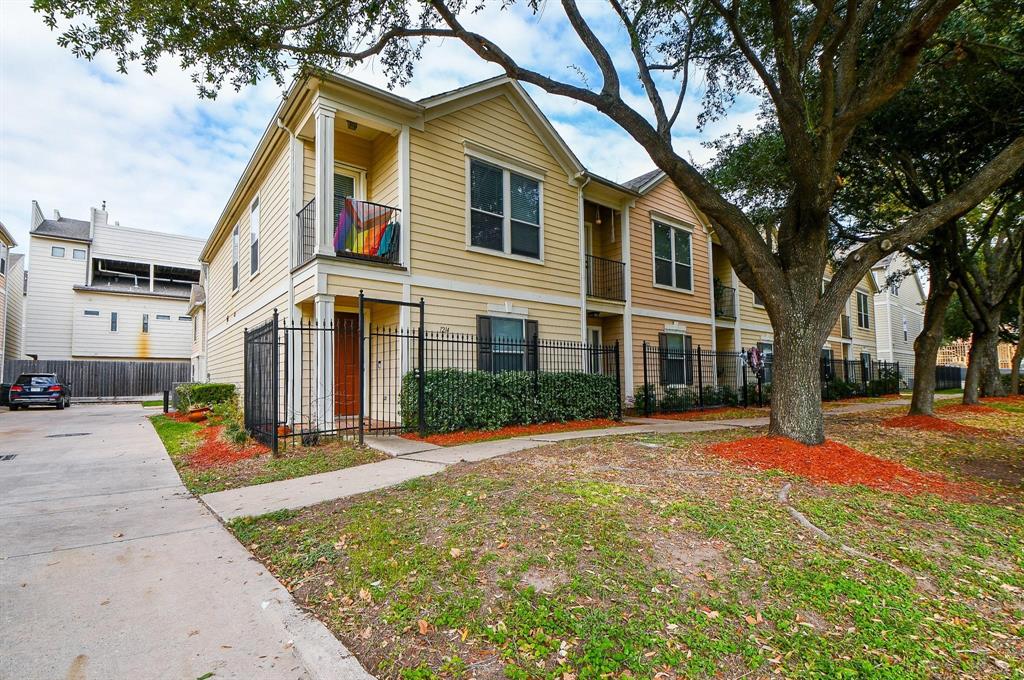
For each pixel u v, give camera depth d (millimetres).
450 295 9977
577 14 7320
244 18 6105
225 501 4848
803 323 6504
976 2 6719
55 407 19688
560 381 10242
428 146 9844
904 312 33594
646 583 2996
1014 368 18625
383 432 8477
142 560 3463
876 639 2545
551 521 3836
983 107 8047
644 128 6973
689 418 12086
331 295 8367
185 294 28219
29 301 25359
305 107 8953
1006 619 2826
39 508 4754
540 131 11922
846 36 6281
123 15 5699
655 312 15023
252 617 2707
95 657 2318
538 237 11781
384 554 3381
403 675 2227
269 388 7836
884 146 9695
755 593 2939
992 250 17328
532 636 2486
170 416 14305
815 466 5504
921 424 9625
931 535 3900
